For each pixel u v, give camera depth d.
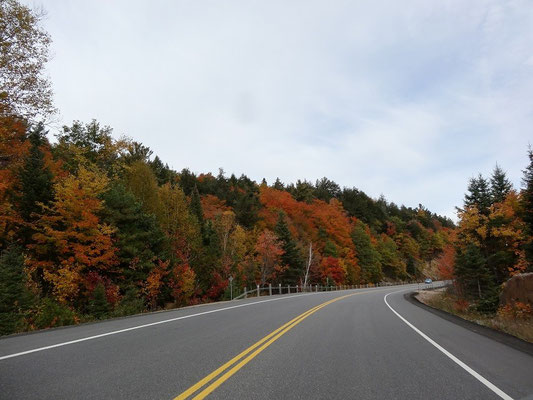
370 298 27.25
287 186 109.06
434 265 107.62
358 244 75.00
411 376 5.65
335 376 5.54
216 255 34.84
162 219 30.94
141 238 25.61
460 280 32.78
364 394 4.71
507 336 10.23
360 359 6.74
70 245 20.61
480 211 33.84
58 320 14.97
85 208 21.12
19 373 5.29
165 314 14.01
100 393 4.46
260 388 4.84
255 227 52.09
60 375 5.20
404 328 11.35
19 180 21.58
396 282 87.62
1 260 15.95
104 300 18.42
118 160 37.16
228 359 6.39
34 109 17.95
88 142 35.94
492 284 30.09
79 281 20.28
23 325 13.78
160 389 4.66
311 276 54.34
